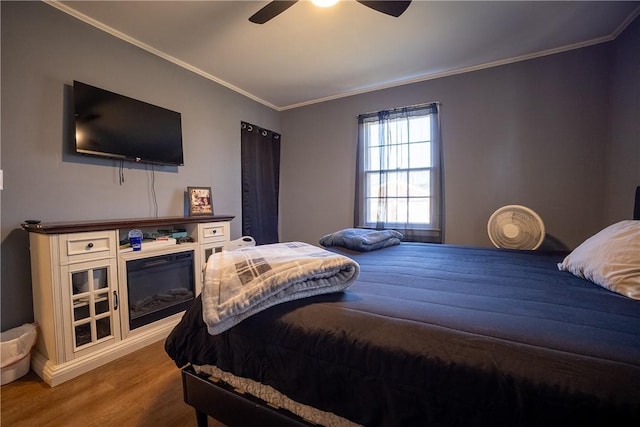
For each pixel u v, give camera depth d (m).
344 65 2.72
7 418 1.31
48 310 1.60
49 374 1.55
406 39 2.29
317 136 3.61
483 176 2.73
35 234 1.65
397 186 3.06
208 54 2.52
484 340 0.66
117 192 2.21
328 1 1.66
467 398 0.61
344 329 0.78
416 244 2.35
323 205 3.60
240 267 1.01
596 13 1.98
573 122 2.39
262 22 1.73
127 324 1.89
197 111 2.80
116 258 1.83
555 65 2.44
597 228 2.33
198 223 2.40
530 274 1.30
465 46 2.39
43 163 1.82
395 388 0.68
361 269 1.41
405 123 3.03
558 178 2.46
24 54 1.74
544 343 0.64
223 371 1.02
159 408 1.38
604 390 0.52
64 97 1.91
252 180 3.43
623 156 2.10
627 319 0.77
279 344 0.85
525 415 0.56
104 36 2.11
